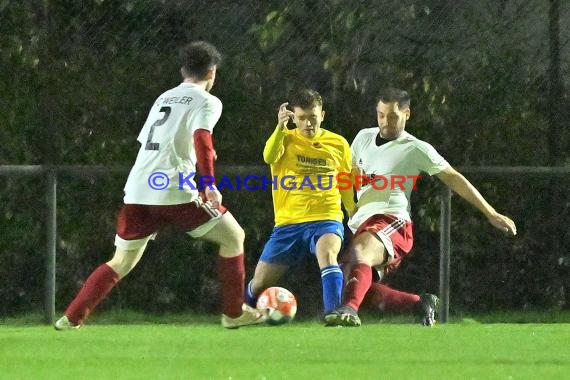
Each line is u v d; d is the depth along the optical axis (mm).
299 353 19141
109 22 27984
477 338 22344
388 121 25734
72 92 27828
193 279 28500
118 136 28031
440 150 29250
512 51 29500
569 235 29750
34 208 27734
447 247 28203
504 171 28250
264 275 25859
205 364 17453
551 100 29609
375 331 23875
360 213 25828
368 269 24672
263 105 28422
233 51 28375
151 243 28359
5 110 27672
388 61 28906
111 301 28328
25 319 27656
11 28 27703
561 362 18172
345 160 25578
